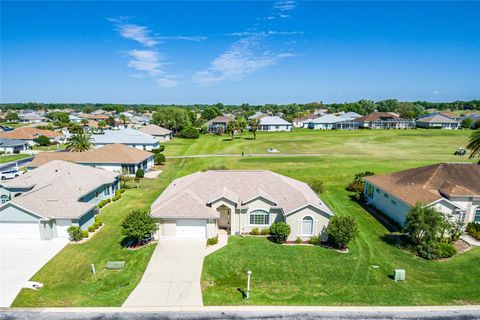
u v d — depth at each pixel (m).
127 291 21.09
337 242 27.64
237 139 99.06
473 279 22.97
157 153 71.62
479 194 32.12
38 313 18.75
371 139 94.75
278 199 31.39
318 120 130.88
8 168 62.31
